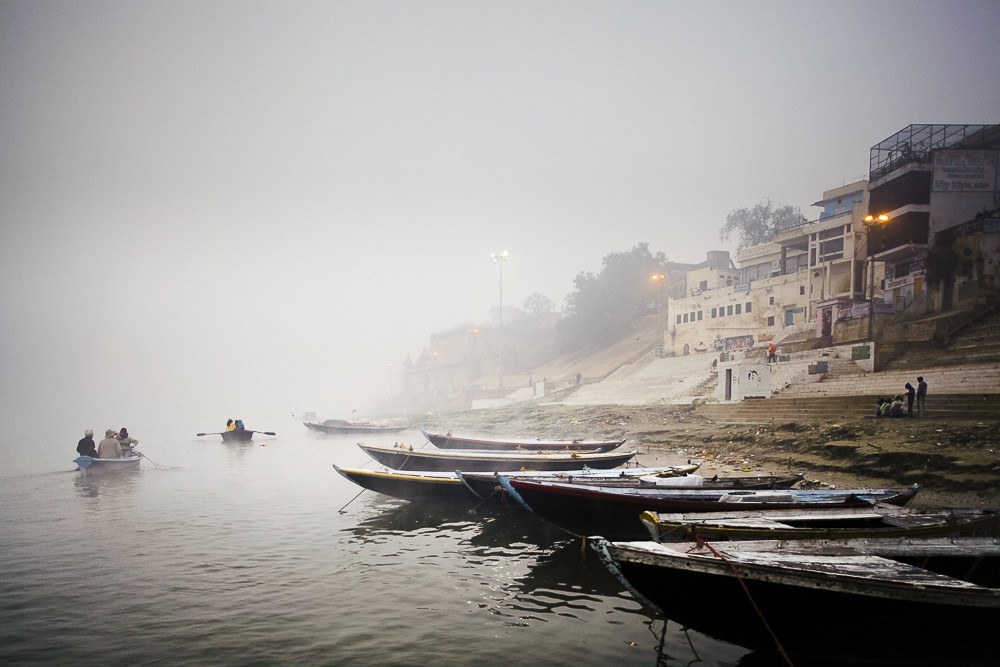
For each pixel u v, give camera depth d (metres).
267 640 7.36
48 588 9.35
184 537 12.50
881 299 35.47
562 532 12.30
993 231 29.97
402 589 9.09
